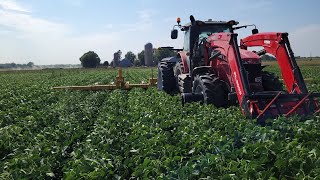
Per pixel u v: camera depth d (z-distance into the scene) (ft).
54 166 20.38
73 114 35.01
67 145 24.40
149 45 201.87
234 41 27.09
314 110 24.40
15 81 107.65
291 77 26.17
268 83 32.22
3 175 17.69
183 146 20.86
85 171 17.88
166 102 38.96
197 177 15.72
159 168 17.25
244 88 25.20
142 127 25.98
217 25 39.40
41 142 23.57
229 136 21.65
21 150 23.03
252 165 15.49
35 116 34.99
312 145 18.28
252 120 23.57
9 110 39.75
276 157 16.84
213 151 19.20
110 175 17.98
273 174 14.71
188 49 40.22
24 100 50.57
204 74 33.96
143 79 94.48
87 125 30.81
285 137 20.33
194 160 18.12
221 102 31.83
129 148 22.25
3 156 23.70
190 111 31.83
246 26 37.50
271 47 28.14
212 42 33.09
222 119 26.21
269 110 24.23
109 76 120.47
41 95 57.88
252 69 30.78
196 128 24.93
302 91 25.38
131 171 18.86
